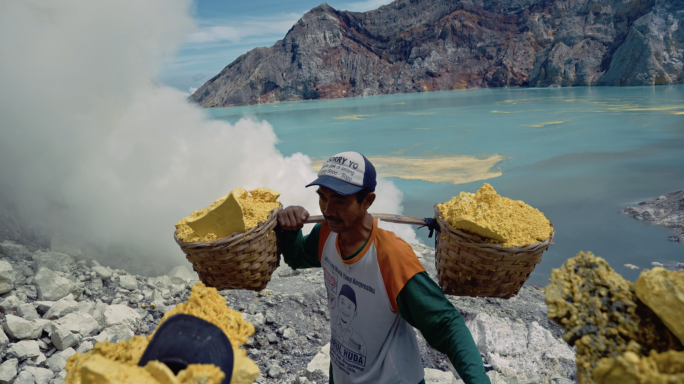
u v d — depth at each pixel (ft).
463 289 4.91
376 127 89.66
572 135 66.85
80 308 11.89
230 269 5.24
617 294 2.39
